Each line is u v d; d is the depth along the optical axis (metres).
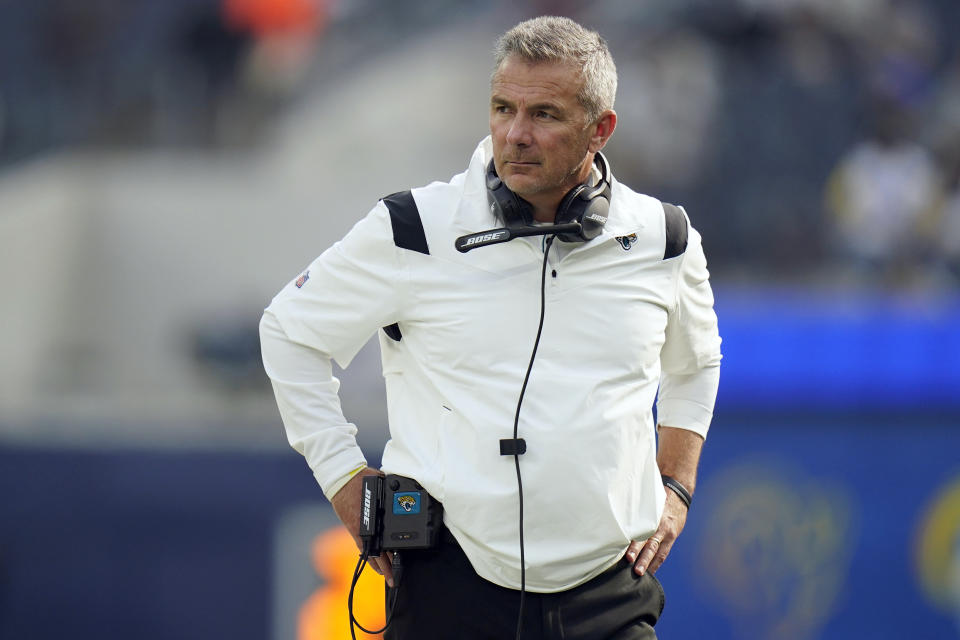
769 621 20.31
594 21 30.50
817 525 20.80
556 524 8.26
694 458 9.53
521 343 8.32
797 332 21.28
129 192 26.72
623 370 8.41
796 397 21.16
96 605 19.02
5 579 18.97
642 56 28.73
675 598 19.94
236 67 30.58
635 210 8.70
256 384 24.53
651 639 8.80
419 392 8.63
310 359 8.83
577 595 8.50
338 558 19.06
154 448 19.36
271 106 30.67
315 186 28.38
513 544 8.28
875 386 21.31
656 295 8.62
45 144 29.53
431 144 30.33
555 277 8.38
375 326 8.66
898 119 28.36
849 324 21.42
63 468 19.23
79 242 25.66
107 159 28.94
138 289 25.42
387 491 8.62
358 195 27.59
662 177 27.62
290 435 8.99
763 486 20.70
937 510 21.28
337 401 8.99
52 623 18.95
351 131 30.17
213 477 19.34
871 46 29.48
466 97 31.27
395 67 31.80
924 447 21.33
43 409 22.23
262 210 26.42
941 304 25.22
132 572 19.11
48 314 25.06
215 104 30.41
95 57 30.41
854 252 27.09
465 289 8.38
